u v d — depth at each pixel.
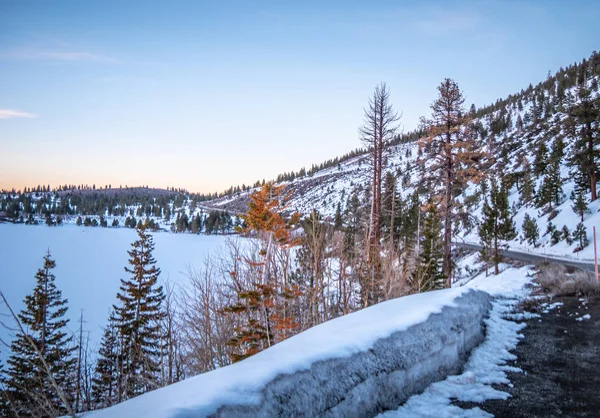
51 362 15.65
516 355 7.38
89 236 135.12
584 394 5.41
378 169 19.00
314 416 3.86
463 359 6.87
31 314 20.25
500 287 20.83
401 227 31.39
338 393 4.27
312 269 12.29
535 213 50.03
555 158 58.09
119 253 94.19
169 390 3.59
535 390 5.57
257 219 10.86
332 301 13.08
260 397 3.51
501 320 9.91
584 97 46.72
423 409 4.83
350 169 171.50
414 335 6.03
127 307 21.11
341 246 13.15
